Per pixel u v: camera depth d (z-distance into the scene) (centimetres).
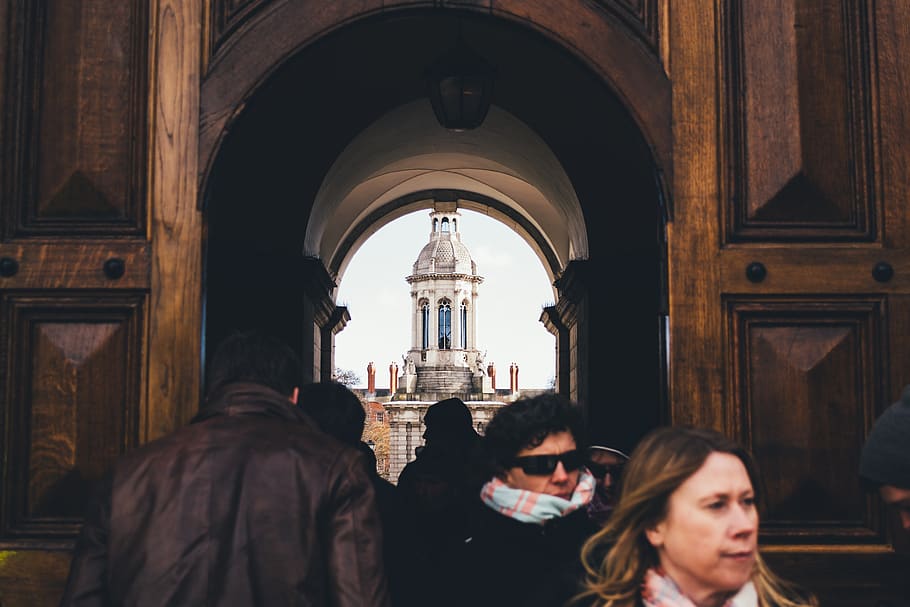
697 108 350
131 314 336
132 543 243
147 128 344
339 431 393
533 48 814
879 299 342
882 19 354
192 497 245
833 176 349
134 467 251
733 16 355
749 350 341
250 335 276
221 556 242
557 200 1115
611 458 374
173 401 331
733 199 347
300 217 877
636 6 356
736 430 336
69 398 331
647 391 917
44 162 342
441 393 7981
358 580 247
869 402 338
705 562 189
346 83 866
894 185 347
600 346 921
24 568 324
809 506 334
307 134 877
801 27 354
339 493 252
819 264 343
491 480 281
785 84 352
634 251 915
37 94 344
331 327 1327
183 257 337
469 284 8769
